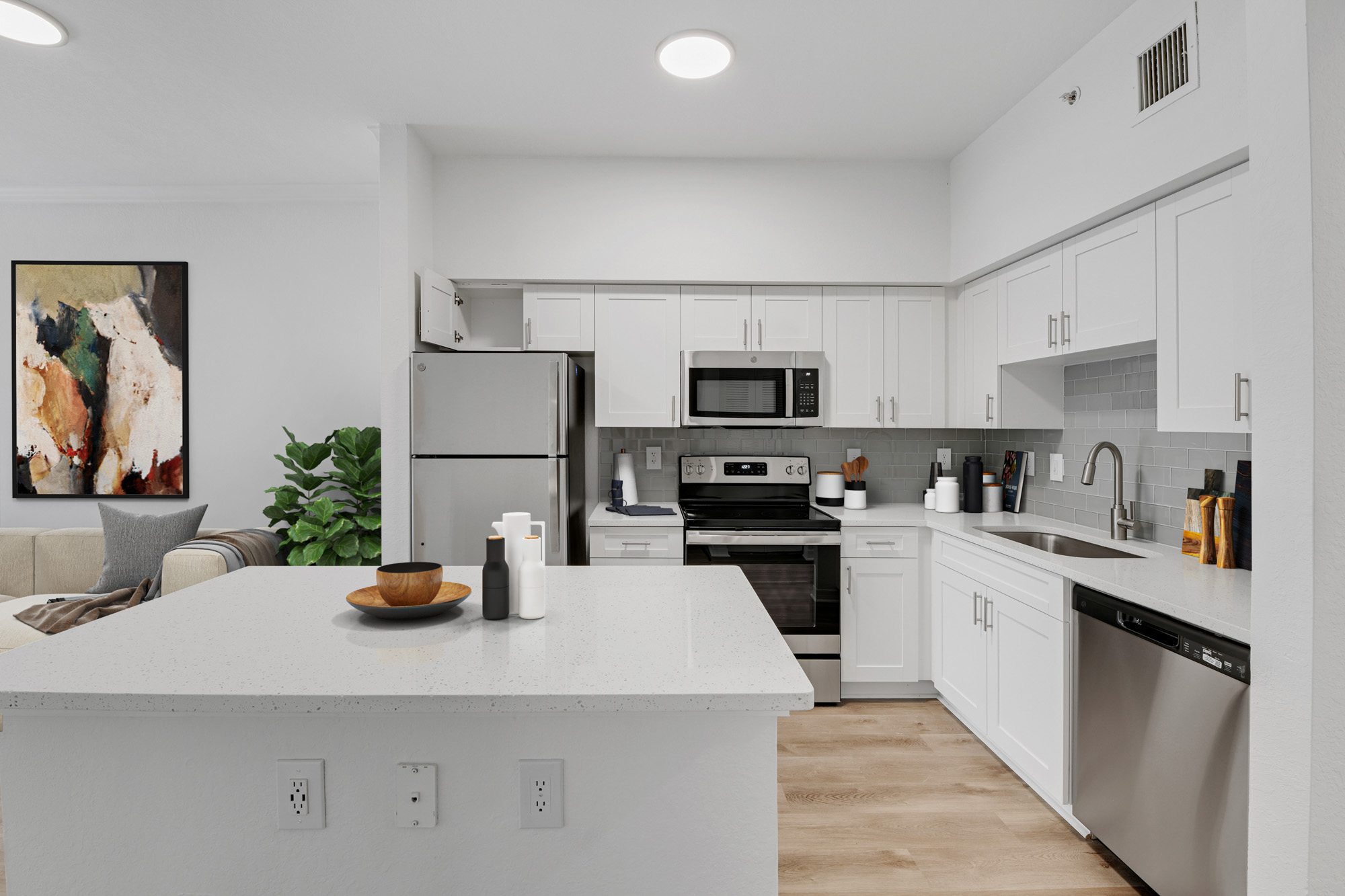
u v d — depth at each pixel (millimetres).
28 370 3707
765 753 1182
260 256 3750
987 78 2518
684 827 1185
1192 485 2242
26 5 2059
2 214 3691
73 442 3721
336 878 1171
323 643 1333
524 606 1488
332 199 3727
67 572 3287
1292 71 1143
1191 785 1573
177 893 1164
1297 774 1157
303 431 3779
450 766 1166
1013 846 2029
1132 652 1774
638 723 1173
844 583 3111
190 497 3768
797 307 3332
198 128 2943
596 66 2441
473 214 3191
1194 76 1823
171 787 1156
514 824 1177
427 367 2824
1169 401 1994
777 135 3008
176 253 3740
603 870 1186
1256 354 1224
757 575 3094
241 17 2145
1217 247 1822
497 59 2396
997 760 2566
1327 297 1114
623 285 3289
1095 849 2016
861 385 3344
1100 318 2311
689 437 3689
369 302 3770
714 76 2492
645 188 3234
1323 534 1121
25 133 2988
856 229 3285
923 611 3127
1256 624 1235
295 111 2771
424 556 2814
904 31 2227
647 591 1752
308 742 1160
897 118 2846
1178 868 1620
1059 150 2430
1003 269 2941
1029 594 2258
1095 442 2758
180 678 1144
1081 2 2062
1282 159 1165
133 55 2361
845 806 2248
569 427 2916
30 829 1160
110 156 3238
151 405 3742
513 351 3502
